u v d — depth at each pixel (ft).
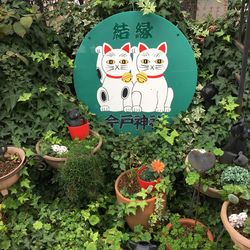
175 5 8.44
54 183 8.28
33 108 8.11
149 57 8.29
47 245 6.98
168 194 7.88
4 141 7.69
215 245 6.84
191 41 8.96
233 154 7.23
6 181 6.88
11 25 7.93
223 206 6.39
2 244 6.88
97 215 7.73
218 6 16.07
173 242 6.85
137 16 8.04
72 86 9.38
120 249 7.04
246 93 8.14
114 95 8.68
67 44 9.47
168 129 8.34
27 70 8.16
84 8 9.18
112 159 8.34
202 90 8.52
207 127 8.11
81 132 7.96
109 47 8.35
